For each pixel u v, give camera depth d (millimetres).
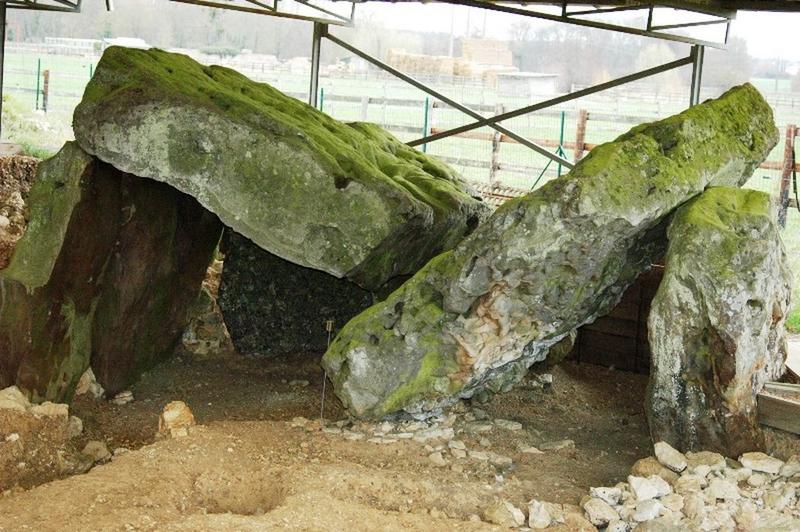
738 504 4812
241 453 5273
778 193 12430
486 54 30328
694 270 5289
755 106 6234
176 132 5793
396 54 27078
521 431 6367
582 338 8312
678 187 5410
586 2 9914
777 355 5973
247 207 5898
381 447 5629
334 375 5926
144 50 6293
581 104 19812
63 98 21438
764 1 9047
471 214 7609
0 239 8961
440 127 17203
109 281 6539
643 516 4617
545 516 4637
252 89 6859
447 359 5750
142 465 4891
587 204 5047
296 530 4172
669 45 27359
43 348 6020
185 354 7809
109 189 6195
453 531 4414
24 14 31250
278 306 7910
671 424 5570
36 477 5078
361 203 5969
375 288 6633
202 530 4062
